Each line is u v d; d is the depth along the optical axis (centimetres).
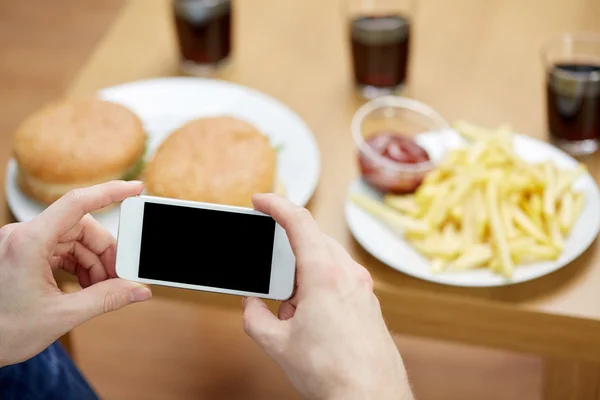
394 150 107
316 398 79
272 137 114
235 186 104
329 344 78
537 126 115
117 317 153
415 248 100
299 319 78
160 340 150
